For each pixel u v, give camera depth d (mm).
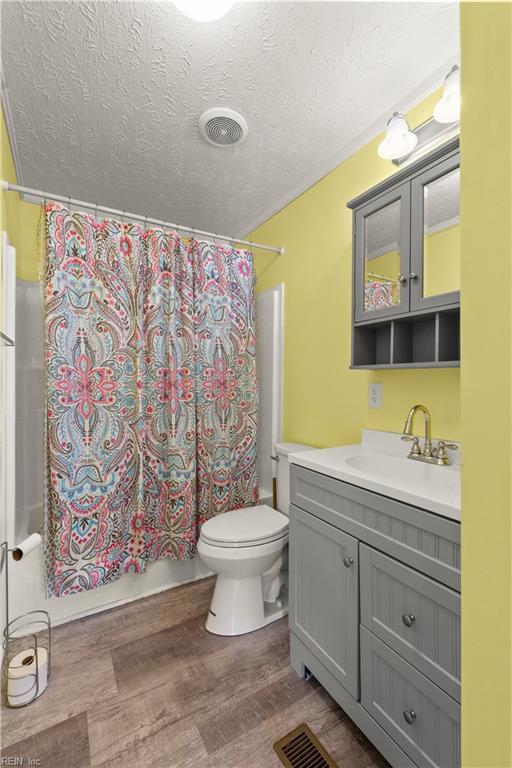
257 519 1771
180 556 1926
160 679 1358
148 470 1890
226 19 1124
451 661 848
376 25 1159
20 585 1601
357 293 1558
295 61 1287
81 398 1666
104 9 1093
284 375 2287
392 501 1001
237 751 1091
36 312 2143
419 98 1439
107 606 1800
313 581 1305
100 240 1734
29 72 1310
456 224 1210
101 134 1655
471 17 523
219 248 2111
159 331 1893
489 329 497
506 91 475
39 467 2104
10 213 1725
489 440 496
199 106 1491
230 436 2137
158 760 1066
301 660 1351
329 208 1914
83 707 1239
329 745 1111
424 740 904
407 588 956
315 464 1308
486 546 498
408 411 1519
